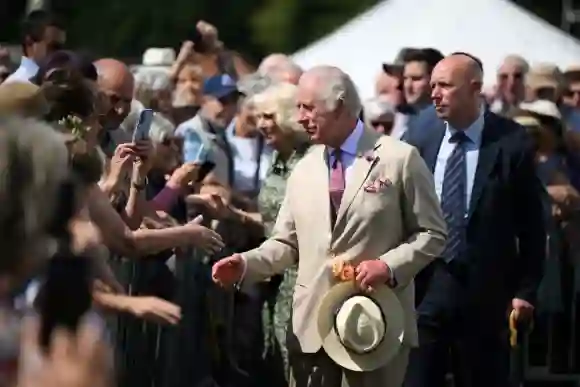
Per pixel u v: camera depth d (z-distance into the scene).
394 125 25.61
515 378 22.31
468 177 18.03
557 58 32.59
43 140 7.36
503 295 18.03
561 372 23.84
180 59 28.75
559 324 23.73
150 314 11.67
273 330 18.75
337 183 15.52
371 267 15.08
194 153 23.33
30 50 21.42
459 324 17.77
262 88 22.81
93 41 56.66
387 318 15.30
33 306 7.36
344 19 56.16
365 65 32.16
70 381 7.00
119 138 17.22
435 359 17.77
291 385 15.88
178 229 13.86
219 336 18.94
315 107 15.34
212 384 18.64
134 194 15.08
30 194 7.25
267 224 19.00
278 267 15.73
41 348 7.13
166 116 26.09
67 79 12.80
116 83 16.97
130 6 56.94
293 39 56.72
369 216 15.34
